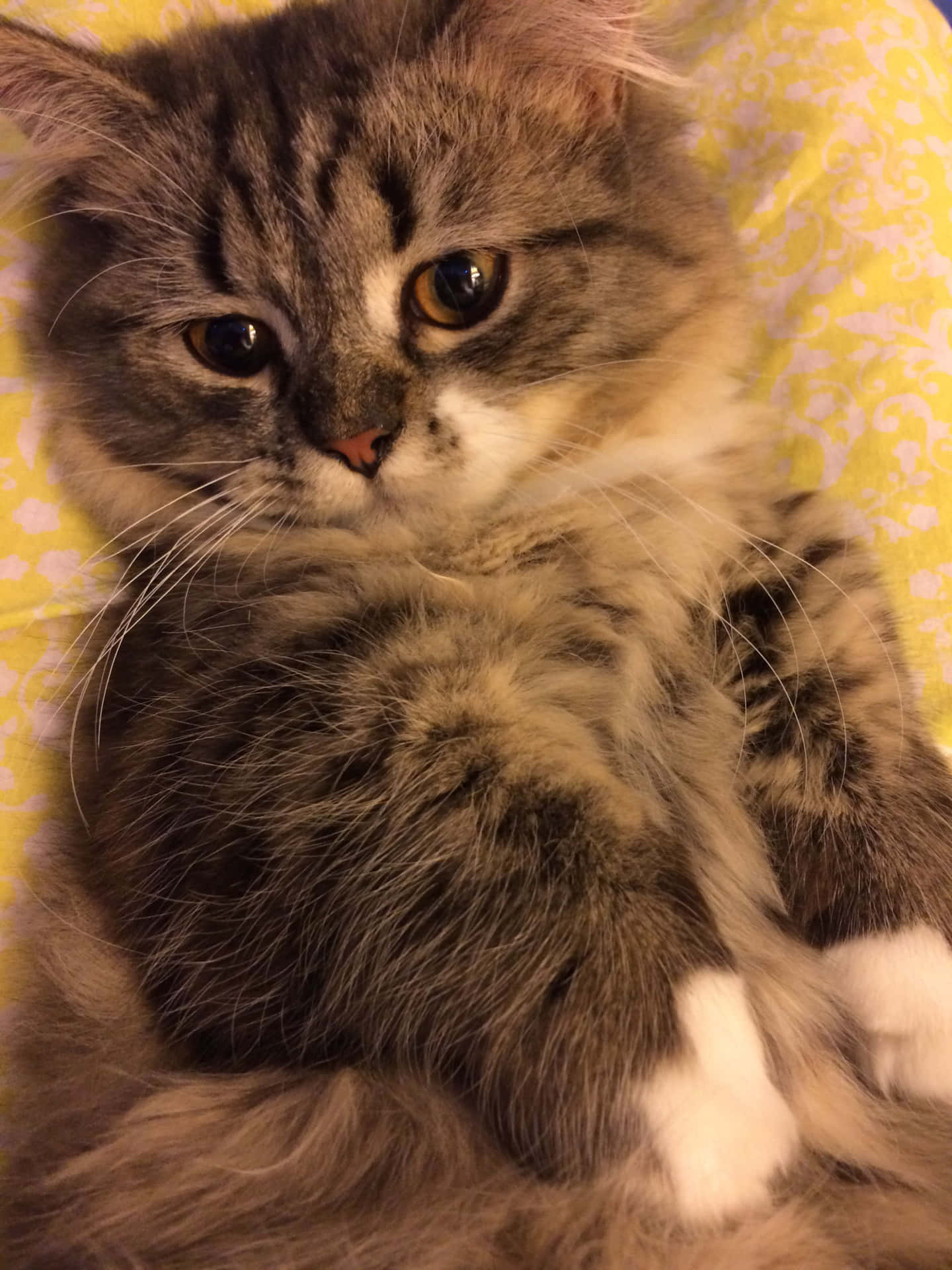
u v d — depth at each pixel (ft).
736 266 0.86
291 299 0.70
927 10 1.13
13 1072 0.74
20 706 0.83
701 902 0.60
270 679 0.67
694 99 1.01
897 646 0.76
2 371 0.85
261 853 0.63
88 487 0.85
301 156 0.71
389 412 0.69
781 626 0.74
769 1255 0.57
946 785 0.72
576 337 0.74
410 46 0.74
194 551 0.78
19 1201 0.69
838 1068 0.66
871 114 1.04
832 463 0.95
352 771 0.62
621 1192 0.57
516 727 0.63
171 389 0.76
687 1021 0.57
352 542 0.75
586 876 0.59
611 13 0.76
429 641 0.66
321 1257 0.59
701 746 0.73
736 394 0.87
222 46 0.81
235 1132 0.63
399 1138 0.61
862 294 0.99
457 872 0.59
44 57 0.75
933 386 0.96
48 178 0.80
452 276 0.70
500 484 0.74
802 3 1.08
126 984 0.71
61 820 0.80
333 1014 0.61
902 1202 0.63
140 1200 0.63
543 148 0.74
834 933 0.68
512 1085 0.58
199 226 0.73
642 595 0.74
